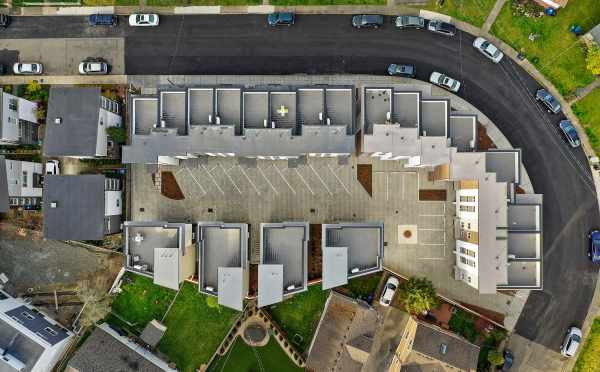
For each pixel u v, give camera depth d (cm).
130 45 5294
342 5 5278
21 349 4681
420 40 5275
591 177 5231
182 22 5300
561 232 5231
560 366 5184
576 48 5191
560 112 5228
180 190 5256
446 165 4681
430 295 4753
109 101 5047
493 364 5022
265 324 5197
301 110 4656
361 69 5291
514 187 4828
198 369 5219
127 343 5056
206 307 5234
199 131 4519
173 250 4575
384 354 5081
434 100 4678
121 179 5262
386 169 5231
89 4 5291
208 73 5294
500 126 5256
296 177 5253
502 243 4566
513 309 5212
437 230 5234
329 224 4669
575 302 5200
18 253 5278
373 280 5194
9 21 5303
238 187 5250
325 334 4994
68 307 5244
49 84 5297
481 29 5253
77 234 4734
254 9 5291
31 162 5131
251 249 5219
